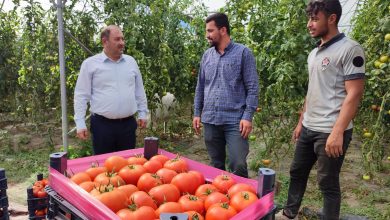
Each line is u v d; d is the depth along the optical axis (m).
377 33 3.46
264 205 1.37
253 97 2.65
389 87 3.40
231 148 2.73
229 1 4.43
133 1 4.32
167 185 1.54
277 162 4.30
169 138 5.62
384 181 3.77
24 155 4.71
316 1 2.17
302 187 2.76
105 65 2.92
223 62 2.71
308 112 2.45
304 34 3.46
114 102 2.93
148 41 4.57
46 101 5.28
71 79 4.95
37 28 5.03
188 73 5.32
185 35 5.61
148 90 4.57
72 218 1.43
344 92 2.23
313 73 2.35
